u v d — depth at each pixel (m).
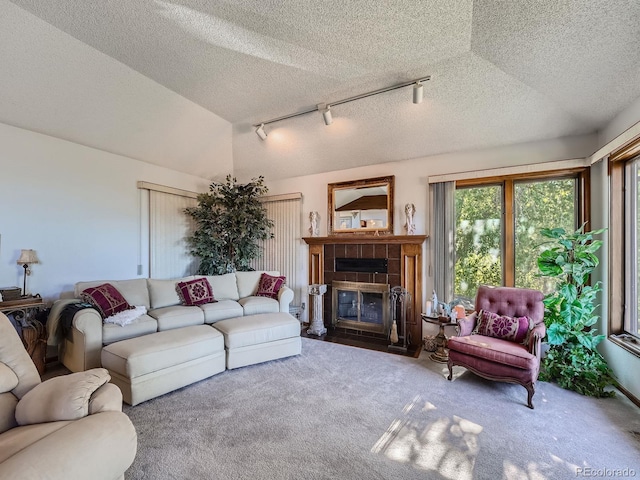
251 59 2.83
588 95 2.62
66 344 2.99
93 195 3.74
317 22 2.28
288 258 5.28
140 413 2.31
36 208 3.26
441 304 3.63
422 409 2.38
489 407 2.41
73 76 2.90
